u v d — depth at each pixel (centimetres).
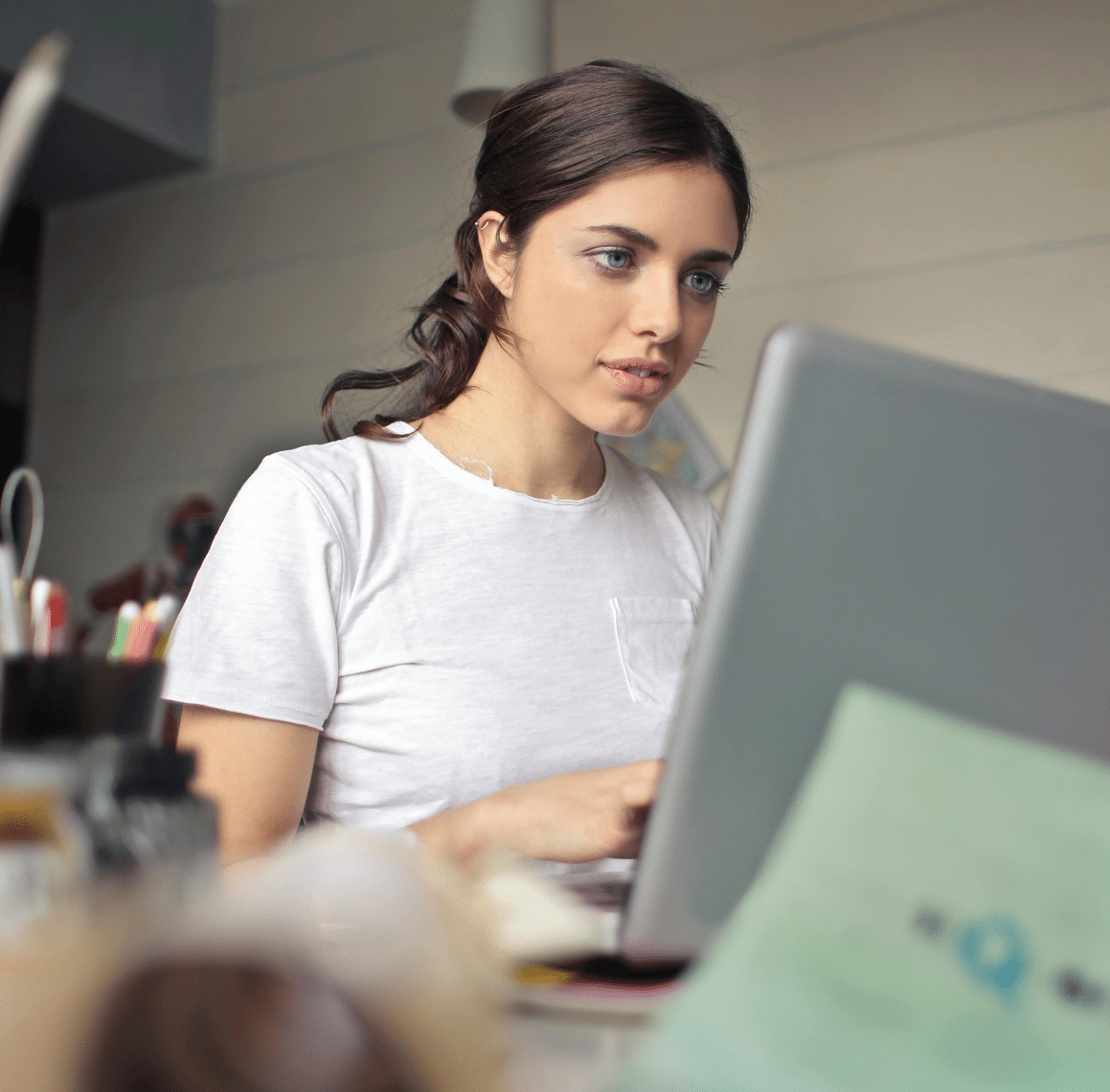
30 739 34
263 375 321
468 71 223
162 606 54
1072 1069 30
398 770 92
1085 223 237
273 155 328
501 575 99
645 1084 28
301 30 329
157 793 34
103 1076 22
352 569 93
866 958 31
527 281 93
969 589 42
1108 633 44
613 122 89
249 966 23
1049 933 32
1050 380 236
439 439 104
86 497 341
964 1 252
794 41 267
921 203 250
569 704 97
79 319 351
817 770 34
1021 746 34
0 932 24
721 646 40
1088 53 240
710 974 31
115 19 310
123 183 346
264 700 84
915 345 247
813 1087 29
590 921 41
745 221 98
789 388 40
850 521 40
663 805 40
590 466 112
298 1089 23
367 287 310
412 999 23
